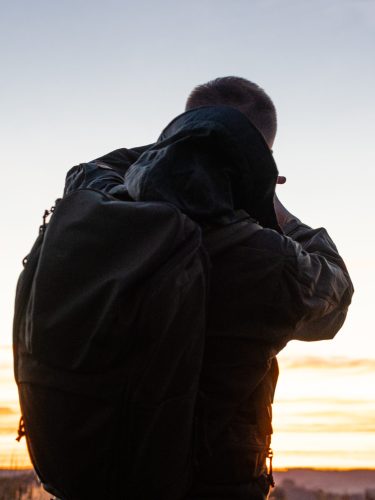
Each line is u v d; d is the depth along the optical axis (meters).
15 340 1.52
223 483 1.52
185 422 1.42
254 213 1.69
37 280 1.45
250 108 1.94
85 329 1.39
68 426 1.40
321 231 1.93
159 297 1.38
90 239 1.44
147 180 1.54
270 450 1.64
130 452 1.40
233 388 1.56
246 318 1.59
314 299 1.68
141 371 1.39
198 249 1.48
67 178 1.89
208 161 1.60
